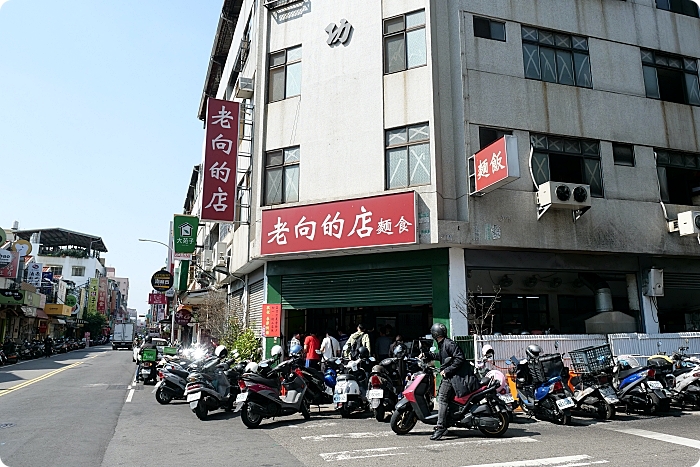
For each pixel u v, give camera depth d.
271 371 8.55
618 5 13.76
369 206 11.34
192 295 23.73
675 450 6.08
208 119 13.90
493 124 11.71
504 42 12.29
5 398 11.78
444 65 12.04
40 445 6.77
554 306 13.53
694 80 14.28
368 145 12.16
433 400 10.07
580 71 13.01
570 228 11.76
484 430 7.12
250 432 7.70
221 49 22.28
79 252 69.81
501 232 11.18
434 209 10.94
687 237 12.91
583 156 12.51
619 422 8.19
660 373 9.14
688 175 13.57
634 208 12.54
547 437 7.03
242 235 14.52
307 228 11.91
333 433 7.55
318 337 14.76
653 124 13.32
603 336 10.87
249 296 15.81
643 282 12.79
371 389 8.52
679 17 14.45
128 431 7.78
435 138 11.43
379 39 12.55
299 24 13.84
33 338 42.94
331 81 12.97
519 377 8.77
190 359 13.04
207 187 13.56
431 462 5.63
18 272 35.66
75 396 12.07
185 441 7.00
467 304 11.09
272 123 13.70
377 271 12.06
